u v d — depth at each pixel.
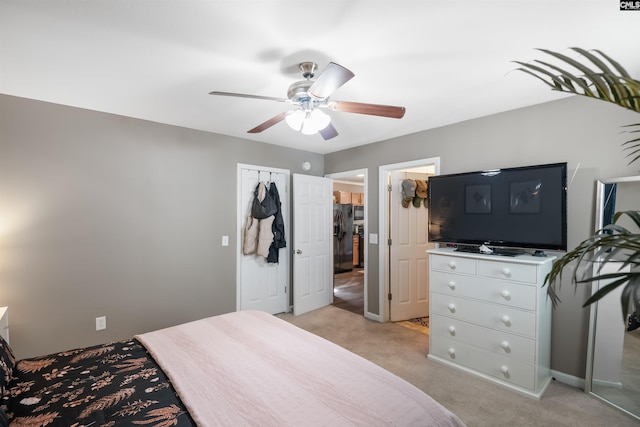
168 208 3.07
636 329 2.03
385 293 3.69
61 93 2.26
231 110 2.64
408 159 3.39
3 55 1.71
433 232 2.94
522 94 2.28
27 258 2.36
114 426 1.04
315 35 1.53
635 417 1.92
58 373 1.40
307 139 3.68
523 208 2.37
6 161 2.28
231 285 3.55
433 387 2.27
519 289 2.18
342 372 1.37
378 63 1.82
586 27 1.45
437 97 2.34
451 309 2.55
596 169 2.20
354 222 7.62
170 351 1.58
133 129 2.85
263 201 3.65
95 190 2.66
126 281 2.82
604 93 0.79
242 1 1.28
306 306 4.06
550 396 2.15
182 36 1.54
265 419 1.07
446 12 1.35
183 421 1.08
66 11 1.34
